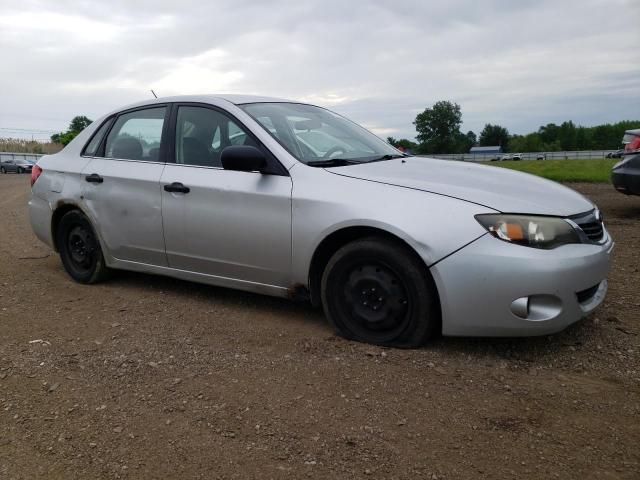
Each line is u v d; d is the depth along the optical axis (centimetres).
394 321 342
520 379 304
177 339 371
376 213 335
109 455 245
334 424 263
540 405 277
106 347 360
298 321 400
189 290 485
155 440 255
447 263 317
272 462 237
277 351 346
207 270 422
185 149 437
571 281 311
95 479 230
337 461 236
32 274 560
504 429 257
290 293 384
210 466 236
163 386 304
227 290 482
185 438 255
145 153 462
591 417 266
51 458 245
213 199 404
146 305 447
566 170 1838
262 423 265
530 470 227
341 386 299
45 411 283
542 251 311
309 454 241
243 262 397
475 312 317
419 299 330
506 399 284
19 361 341
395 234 327
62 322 412
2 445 255
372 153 438
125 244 466
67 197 502
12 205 1397
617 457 235
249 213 386
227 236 398
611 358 327
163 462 239
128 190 457
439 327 347
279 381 306
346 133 461
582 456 236
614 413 269
